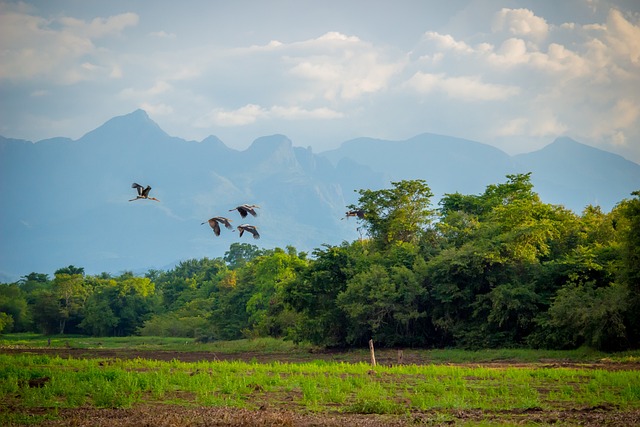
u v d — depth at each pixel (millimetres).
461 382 44781
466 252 89500
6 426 30297
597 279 84500
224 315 154750
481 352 80812
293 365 58312
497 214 103562
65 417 32688
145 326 187875
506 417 32906
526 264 88562
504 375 49656
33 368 52531
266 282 141625
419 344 94375
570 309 74688
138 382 42906
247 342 116375
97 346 129875
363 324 94375
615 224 93312
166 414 32719
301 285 100875
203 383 43406
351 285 94125
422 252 102375
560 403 37000
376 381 46688
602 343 73438
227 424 30547
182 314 190375
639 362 63188
